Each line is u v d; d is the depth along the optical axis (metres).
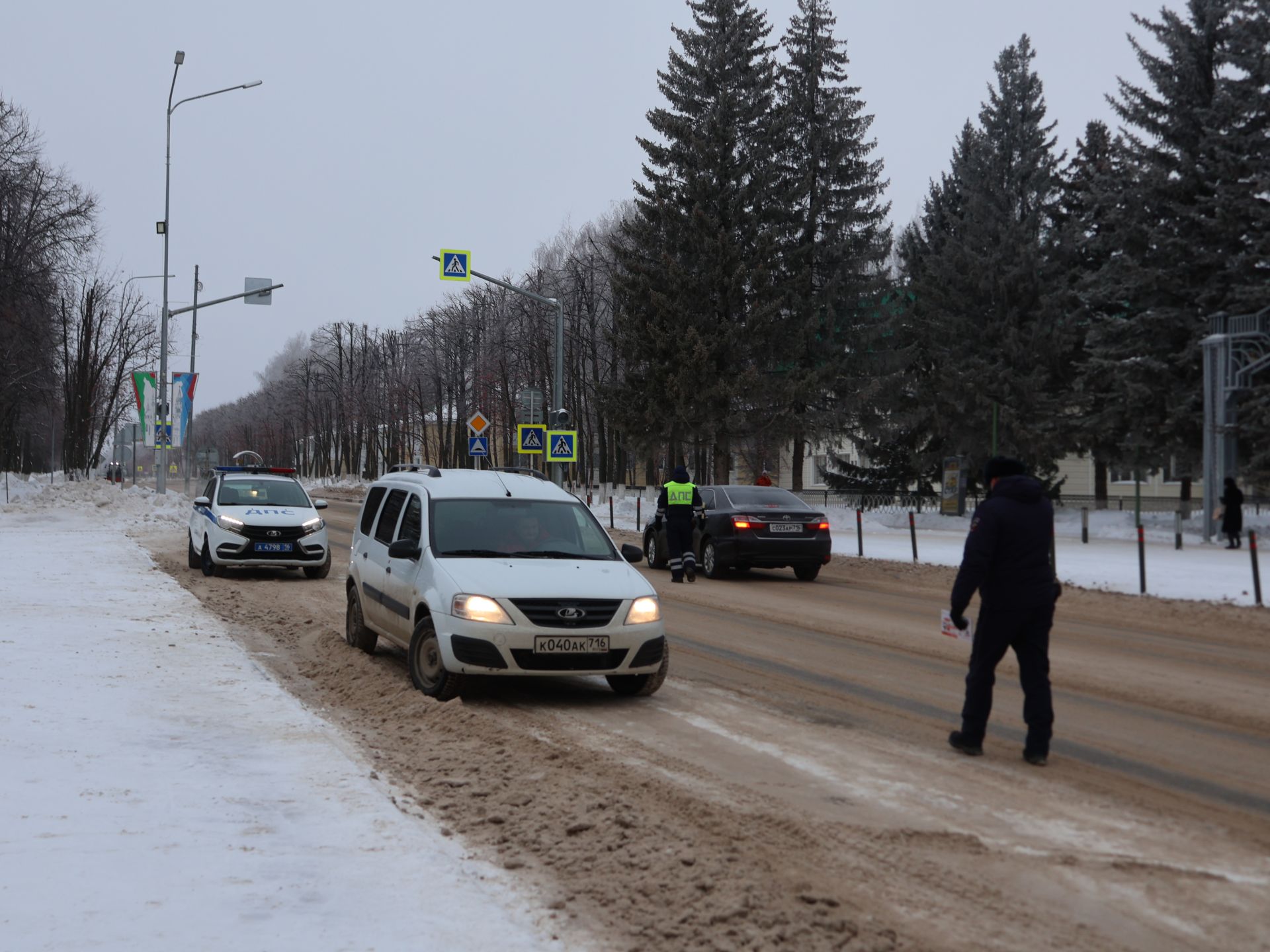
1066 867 4.73
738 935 3.85
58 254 41.09
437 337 73.31
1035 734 6.64
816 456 60.97
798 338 40.91
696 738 7.21
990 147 43.38
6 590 14.12
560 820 5.18
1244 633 13.12
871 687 9.23
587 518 9.95
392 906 3.95
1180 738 7.50
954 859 4.80
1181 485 44.75
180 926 3.70
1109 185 37.16
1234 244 34.16
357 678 9.22
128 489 38.22
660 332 39.44
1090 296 37.91
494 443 65.56
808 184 42.59
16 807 5.02
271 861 4.38
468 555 9.03
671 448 42.75
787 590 17.70
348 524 37.00
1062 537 30.66
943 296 43.28
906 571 21.09
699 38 42.56
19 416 55.16
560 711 8.14
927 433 45.50
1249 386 29.09
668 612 14.54
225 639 10.62
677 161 42.31
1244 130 33.91
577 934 3.79
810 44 45.44
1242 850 5.03
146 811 5.01
